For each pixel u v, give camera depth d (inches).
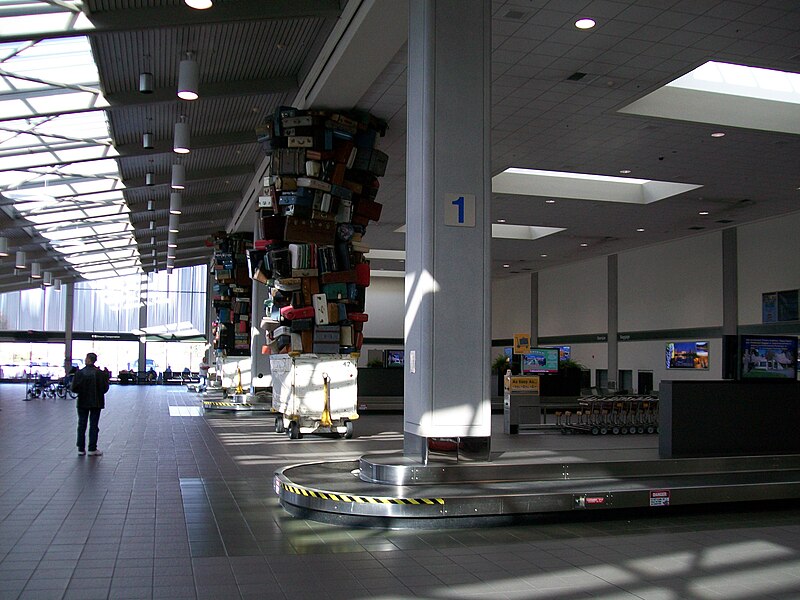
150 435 677.3
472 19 376.5
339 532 305.1
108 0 440.8
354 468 401.4
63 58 546.3
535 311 1605.6
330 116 620.1
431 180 363.9
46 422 807.7
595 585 235.5
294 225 620.7
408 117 388.8
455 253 365.7
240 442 625.9
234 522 320.5
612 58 523.8
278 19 482.9
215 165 929.5
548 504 328.2
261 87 633.0
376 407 1021.8
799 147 700.0
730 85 645.9
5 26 438.3
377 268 1759.4
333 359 658.8
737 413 434.9
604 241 1210.0
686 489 353.4
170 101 622.5
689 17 462.9
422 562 260.5
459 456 362.0
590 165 792.9
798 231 951.0
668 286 1187.9
